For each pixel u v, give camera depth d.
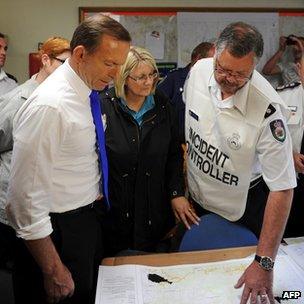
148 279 1.12
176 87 2.58
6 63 3.14
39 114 1.01
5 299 1.24
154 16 3.11
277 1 3.15
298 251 1.27
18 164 1.03
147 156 1.63
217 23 3.14
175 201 1.69
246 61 1.14
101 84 1.11
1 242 1.70
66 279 1.15
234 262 1.21
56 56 1.78
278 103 1.28
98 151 1.27
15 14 3.08
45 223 1.08
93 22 1.03
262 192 1.62
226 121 1.40
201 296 1.04
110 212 1.67
